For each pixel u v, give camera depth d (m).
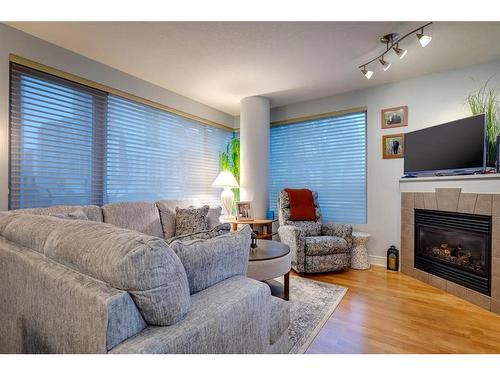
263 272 2.09
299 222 3.76
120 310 0.70
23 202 2.36
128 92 3.16
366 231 3.68
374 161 3.60
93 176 2.86
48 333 0.90
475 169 2.55
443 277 2.72
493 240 2.30
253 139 4.02
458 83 3.05
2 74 2.21
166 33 2.34
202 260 1.02
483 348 1.71
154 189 3.53
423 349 1.70
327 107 3.98
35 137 2.44
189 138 4.08
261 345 1.11
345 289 2.71
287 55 2.73
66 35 2.38
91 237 0.87
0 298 1.24
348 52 2.68
